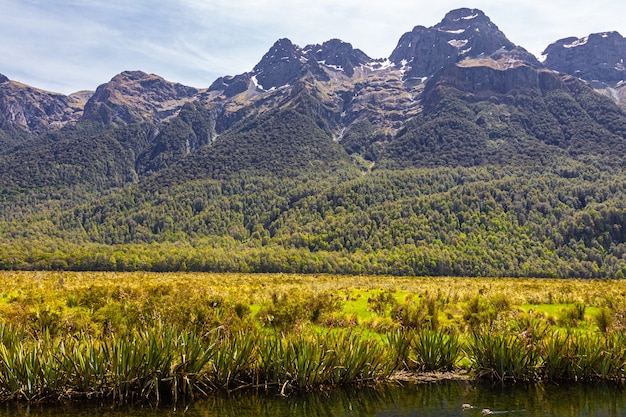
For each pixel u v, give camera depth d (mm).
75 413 9422
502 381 11781
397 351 12727
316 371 11039
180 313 14836
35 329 13695
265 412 9719
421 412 9883
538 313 20828
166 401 10203
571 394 11055
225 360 10945
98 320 15156
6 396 10094
